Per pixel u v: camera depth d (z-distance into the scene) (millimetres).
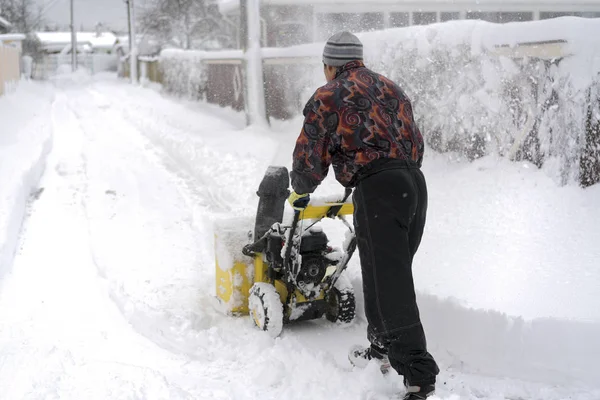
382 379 3557
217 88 20938
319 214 3965
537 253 5207
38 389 3475
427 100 8430
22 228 7324
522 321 3963
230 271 4559
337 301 4449
